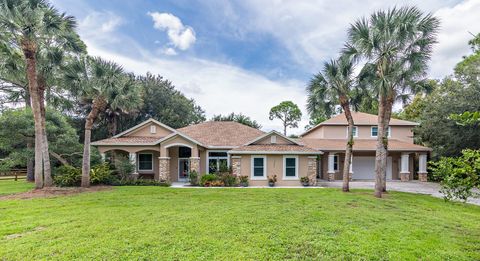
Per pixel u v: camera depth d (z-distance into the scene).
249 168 19.39
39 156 15.30
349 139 15.48
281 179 19.34
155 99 37.69
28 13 13.04
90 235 6.81
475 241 6.72
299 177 19.45
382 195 14.10
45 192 14.19
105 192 14.29
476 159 5.21
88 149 16.34
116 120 33.50
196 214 9.10
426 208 10.88
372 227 7.79
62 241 6.37
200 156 22.02
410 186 20.00
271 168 19.44
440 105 22.67
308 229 7.45
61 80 16.06
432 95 24.48
